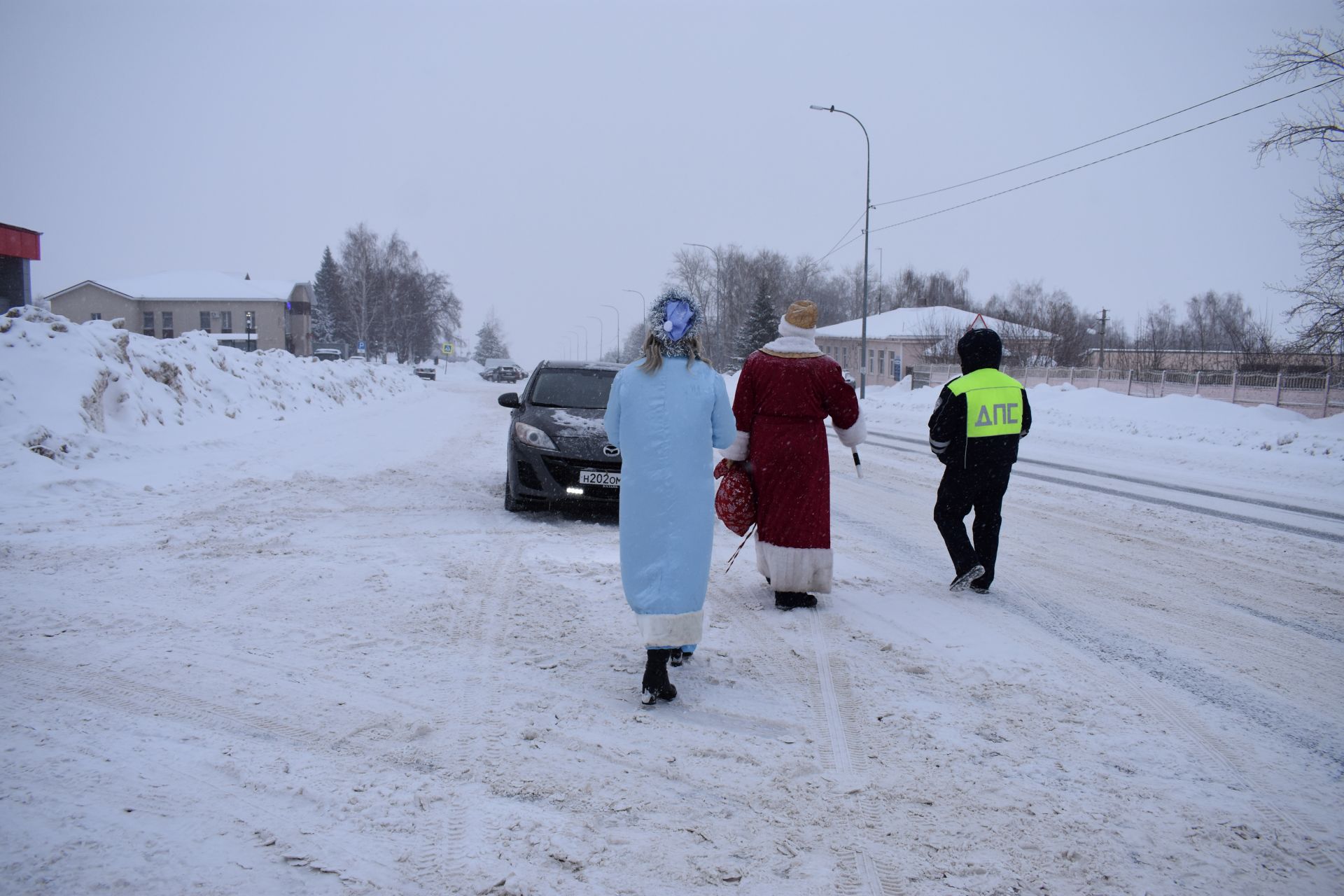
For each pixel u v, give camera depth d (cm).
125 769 292
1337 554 729
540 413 836
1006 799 297
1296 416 1959
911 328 5225
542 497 779
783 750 331
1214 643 479
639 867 247
